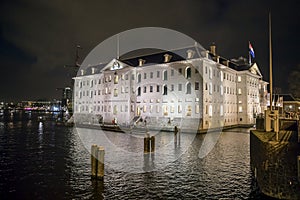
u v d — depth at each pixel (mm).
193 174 17281
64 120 73000
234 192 13719
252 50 58719
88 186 14852
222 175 16953
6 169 18781
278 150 11711
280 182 10914
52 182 15609
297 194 10391
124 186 14859
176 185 15000
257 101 63812
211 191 13914
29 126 62094
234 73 58219
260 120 20531
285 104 66188
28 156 23719
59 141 34125
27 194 13586
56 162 21109
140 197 13141
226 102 53688
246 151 25391
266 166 11633
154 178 16406
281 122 17547
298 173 9766
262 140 13391
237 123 57656
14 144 31594
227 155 23469
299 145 12320
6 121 84625
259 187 13227
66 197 13141
